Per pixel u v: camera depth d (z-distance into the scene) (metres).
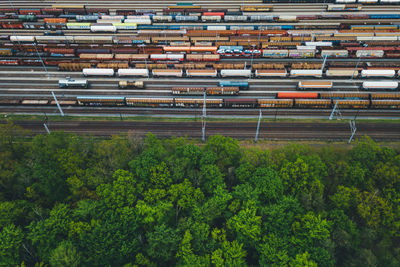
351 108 141.88
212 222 84.00
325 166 94.44
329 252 73.38
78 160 95.31
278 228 77.75
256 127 133.50
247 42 179.62
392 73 153.12
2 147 102.00
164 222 80.12
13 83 159.50
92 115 141.12
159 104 143.50
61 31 195.75
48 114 141.62
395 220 83.94
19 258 75.50
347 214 89.50
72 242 76.19
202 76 160.12
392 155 99.12
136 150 106.56
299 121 136.00
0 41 187.75
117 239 74.94
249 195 82.31
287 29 194.50
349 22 197.25
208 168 90.19
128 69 158.12
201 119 138.25
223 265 70.81
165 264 78.81
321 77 159.12
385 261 77.94
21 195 92.81
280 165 95.69
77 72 166.75
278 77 159.12
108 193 84.75
